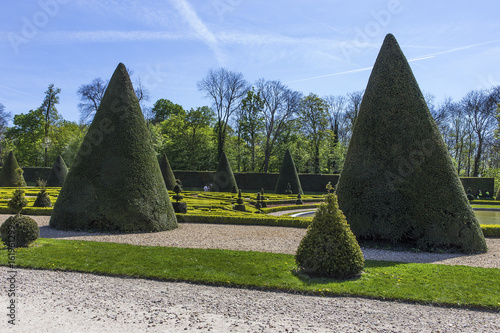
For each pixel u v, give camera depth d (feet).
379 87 41.86
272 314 18.54
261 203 84.48
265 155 166.40
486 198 134.10
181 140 172.96
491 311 20.25
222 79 155.12
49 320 16.87
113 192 43.78
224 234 43.80
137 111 48.14
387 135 40.06
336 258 25.04
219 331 16.19
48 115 168.14
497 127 138.82
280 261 28.94
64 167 120.57
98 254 29.55
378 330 16.96
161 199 46.65
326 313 18.98
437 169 38.45
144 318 17.46
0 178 110.73
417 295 21.83
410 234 38.14
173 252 30.96
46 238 36.06
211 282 23.63
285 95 159.94
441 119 153.07
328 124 171.22
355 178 40.91
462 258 34.47
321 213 26.78
